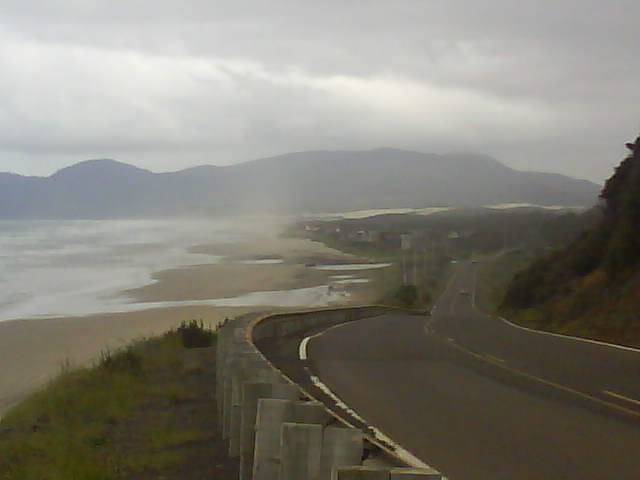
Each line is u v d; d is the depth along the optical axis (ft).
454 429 39.47
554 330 120.88
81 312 201.87
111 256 446.60
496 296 290.76
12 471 34.24
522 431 38.81
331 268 408.87
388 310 208.23
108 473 33.19
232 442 33.50
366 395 51.44
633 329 97.81
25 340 147.84
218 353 49.19
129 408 50.67
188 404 51.67
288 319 110.93
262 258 453.99
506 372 63.62
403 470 15.26
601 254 148.36
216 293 267.59
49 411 48.75
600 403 47.26
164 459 35.70
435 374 62.85
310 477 19.76
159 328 163.63
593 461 32.12
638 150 143.02
